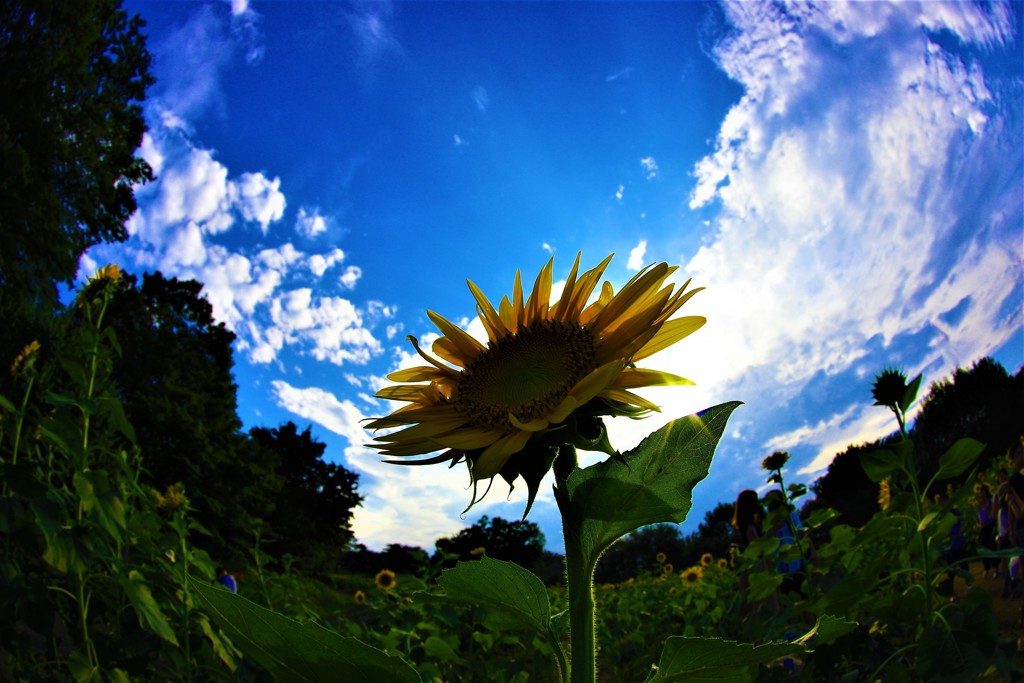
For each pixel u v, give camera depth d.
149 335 30.03
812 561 4.00
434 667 2.87
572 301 1.21
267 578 5.48
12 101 18.83
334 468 47.09
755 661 0.92
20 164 17.89
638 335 1.08
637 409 0.96
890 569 3.28
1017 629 3.99
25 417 3.26
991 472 8.02
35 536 2.62
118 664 2.86
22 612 2.45
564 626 1.08
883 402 2.67
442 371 1.22
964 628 2.07
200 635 3.41
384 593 5.37
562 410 0.93
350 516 45.94
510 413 1.03
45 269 18.77
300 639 0.83
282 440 47.59
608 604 8.05
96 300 3.39
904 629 3.02
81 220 21.67
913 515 2.77
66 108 20.36
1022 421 22.31
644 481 0.97
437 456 1.07
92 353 3.22
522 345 1.17
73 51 19.89
